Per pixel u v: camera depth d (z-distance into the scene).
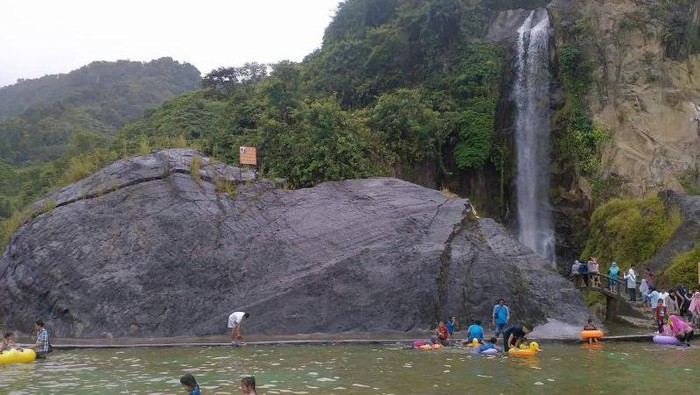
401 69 37.59
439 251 20.17
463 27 37.94
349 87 37.38
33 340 18.53
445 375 12.21
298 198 22.88
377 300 19.55
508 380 11.63
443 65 37.09
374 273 20.00
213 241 20.92
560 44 35.78
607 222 30.42
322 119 27.34
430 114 32.41
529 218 34.75
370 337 18.16
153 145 31.44
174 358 14.70
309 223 21.81
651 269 26.25
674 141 34.03
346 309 19.47
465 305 19.64
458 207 22.08
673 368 13.02
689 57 36.00
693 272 23.73
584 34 35.34
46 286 20.33
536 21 39.56
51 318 19.84
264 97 31.69
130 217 21.44
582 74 35.03
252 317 19.36
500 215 34.84
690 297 22.23
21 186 53.19
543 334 18.61
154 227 21.08
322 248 21.02
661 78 34.94
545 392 10.50
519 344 15.77
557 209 34.00
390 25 39.16
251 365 13.52
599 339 17.66
